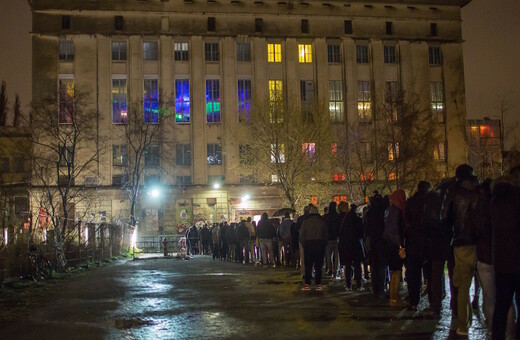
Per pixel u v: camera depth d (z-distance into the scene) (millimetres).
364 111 65375
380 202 12711
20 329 9883
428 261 11367
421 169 54219
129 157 59062
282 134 48500
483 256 7883
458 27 68625
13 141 53438
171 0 63062
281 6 64625
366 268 17359
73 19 61375
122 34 61750
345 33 66000
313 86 64750
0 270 16062
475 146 68812
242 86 63594
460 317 8820
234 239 31078
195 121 62062
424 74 66938
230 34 63531
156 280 18875
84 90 60656
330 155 49406
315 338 8656
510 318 7773
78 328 9938
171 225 59781
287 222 23453
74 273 21891
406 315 10625
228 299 13453
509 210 6664
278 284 16719
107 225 32688
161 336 9102
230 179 61562
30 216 19016
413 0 67125
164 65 62031
